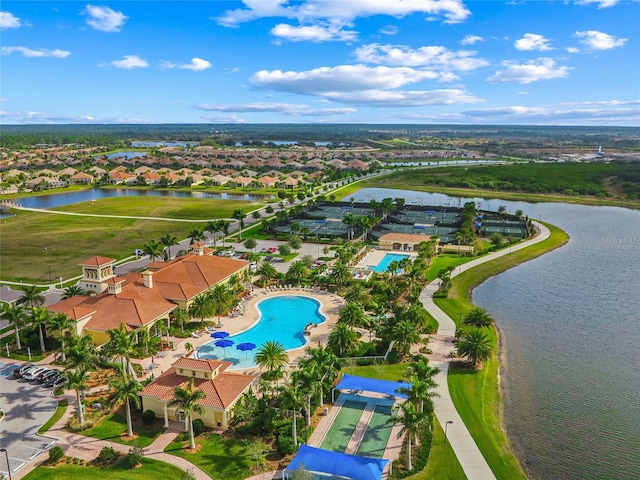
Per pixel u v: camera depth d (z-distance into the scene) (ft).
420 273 454.40
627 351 342.44
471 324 346.54
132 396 226.38
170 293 368.68
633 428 254.06
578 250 621.31
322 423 245.65
